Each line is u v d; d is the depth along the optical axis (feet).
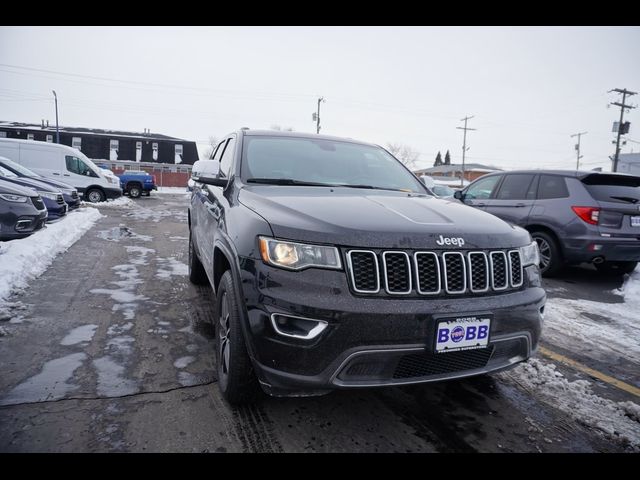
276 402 8.12
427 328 6.31
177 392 8.32
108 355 9.87
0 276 14.93
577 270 23.21
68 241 24.82
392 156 13.10
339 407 8.11
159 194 100.01
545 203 20.25
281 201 7.73
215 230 9.62
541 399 8.89
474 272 6.94
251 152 10.85
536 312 7.41
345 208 7.48
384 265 6.36
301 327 6.17
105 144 159.02
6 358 9.48
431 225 7.02
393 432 7.42
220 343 8.35
